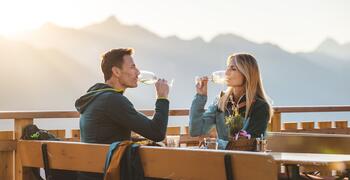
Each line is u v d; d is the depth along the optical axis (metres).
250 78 4.52
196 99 4.76
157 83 4.17
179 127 6.00
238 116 4.45
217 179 3.37
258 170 3.19
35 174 4.61
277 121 6.65
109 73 4.33
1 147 4.91
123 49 4.35
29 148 4.39
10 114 4.85
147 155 3.67
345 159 3.57
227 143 3.83
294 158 3.64
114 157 3.65
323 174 5.26
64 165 4.10
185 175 3.51
